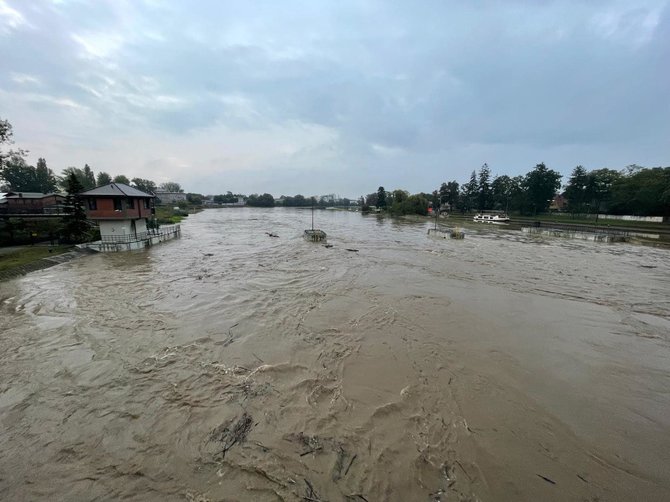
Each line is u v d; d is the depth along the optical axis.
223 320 13.98
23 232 31.48
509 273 23.78
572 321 14.53
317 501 5.70
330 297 17.23
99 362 10.59
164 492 5.91
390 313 14.91
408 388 9.09
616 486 6.07
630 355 11.42
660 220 56.91
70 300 16.73
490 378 9.73
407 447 6.93
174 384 9.30
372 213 117.69
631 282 21.50
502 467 6.45
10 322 13.98
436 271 24.12
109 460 6.64
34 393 8.98
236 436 7.24
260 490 5.91
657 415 8.21
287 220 83.25
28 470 6.41
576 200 76.94
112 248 30.70
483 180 97.00
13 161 65.38
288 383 9.30
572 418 8.00
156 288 18.86
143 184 133.75
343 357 10.80
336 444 7.00
